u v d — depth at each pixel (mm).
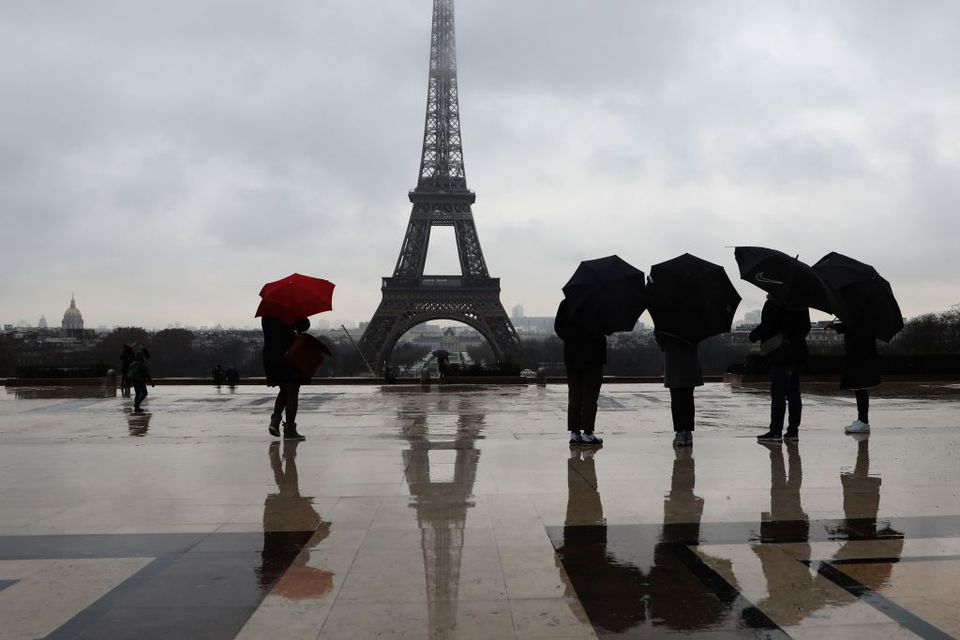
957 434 18172
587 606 6637
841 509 10352
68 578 7559
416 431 19969
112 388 43750
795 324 16891
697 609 6523
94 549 8625
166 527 9625
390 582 7340
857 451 15578
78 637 6020
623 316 16578
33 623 6332
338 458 15164
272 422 18266
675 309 16312
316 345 18141
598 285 16875
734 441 17344
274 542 8867
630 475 13055
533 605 6680
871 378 18281
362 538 9000
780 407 16938
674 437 17969
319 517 10102
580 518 9938
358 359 198375
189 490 12008
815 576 7398
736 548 8453
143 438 18703
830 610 6469
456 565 7887
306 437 18750
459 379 47125
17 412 26578
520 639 5926
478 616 6418
